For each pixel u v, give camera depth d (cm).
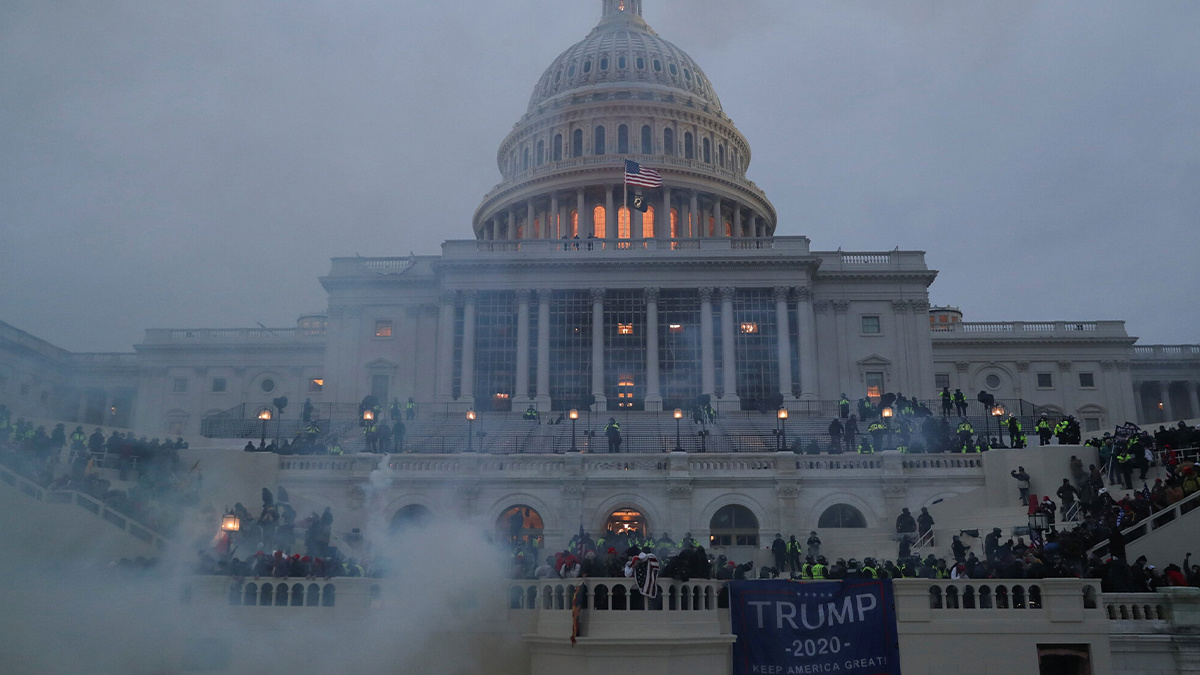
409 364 6931
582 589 2192
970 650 2319
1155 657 2325
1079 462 3634
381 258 7175
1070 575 2406
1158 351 8719
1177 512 2866
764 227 9612
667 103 9369
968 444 4194
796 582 2316
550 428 5450
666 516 3994
